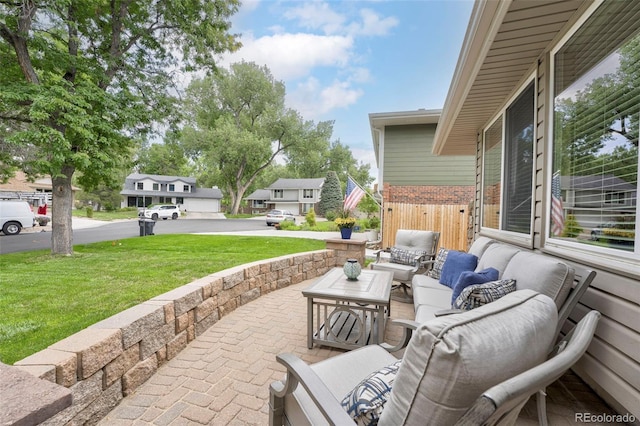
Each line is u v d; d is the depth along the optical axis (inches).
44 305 114.5
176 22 292.0
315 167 1450.5
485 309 35.8
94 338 70.0
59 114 224.7
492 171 180.5
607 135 75.9
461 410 29.3
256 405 74.9
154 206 911.7
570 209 91.9
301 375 44.3
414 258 177.0
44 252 259.8
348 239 240.1
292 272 191.5
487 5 82.6
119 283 146.3
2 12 221.8
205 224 745.6
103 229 565.9
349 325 119.3
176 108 319.6
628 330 62.1
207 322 118.6
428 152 374.6
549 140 102.1
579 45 88.0
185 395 78.4
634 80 68.0
